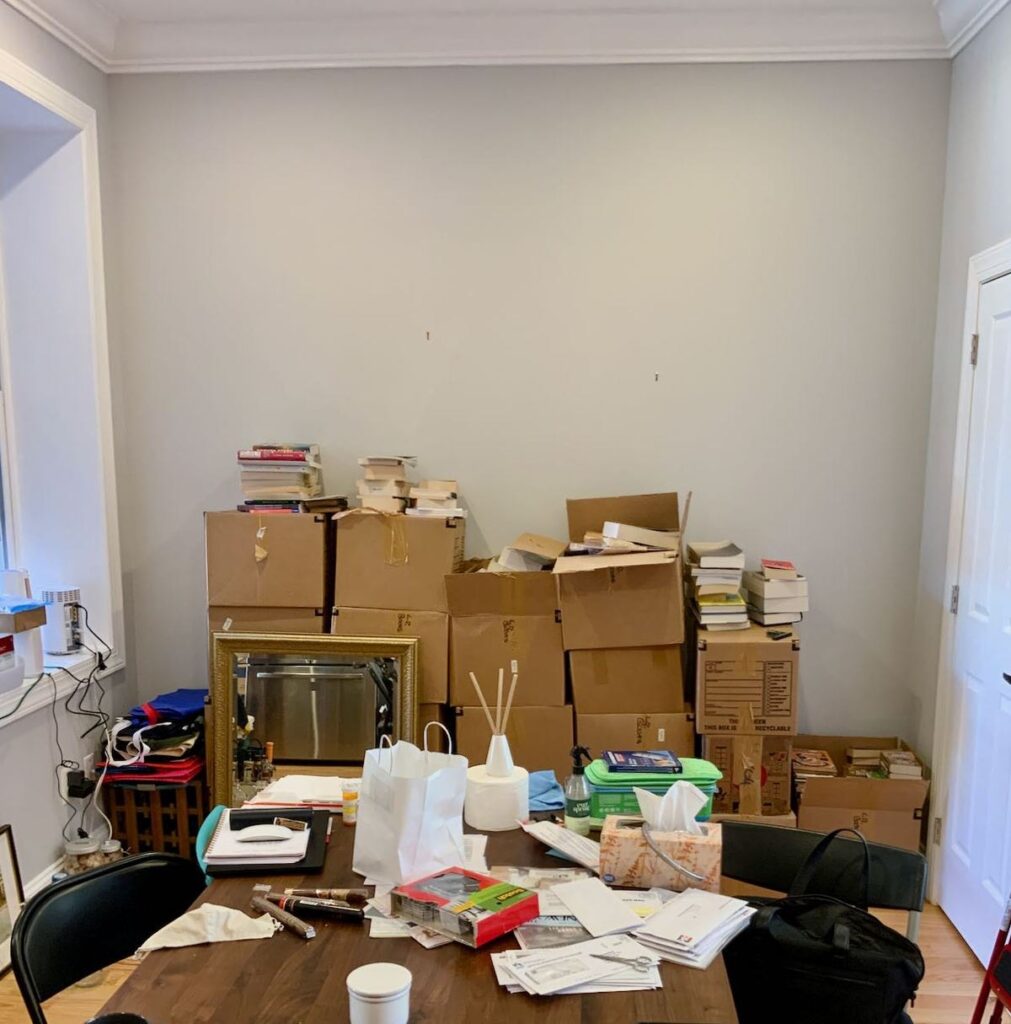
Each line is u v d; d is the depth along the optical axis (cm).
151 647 338
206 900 151
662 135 308
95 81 311
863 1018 151
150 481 333
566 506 318
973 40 280
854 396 312
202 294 325
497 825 180
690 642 308
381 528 296
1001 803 244
